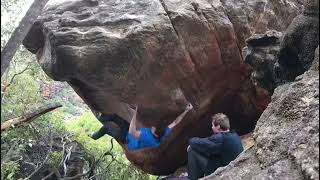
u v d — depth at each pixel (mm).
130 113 6582
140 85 5863
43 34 5742
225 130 5145
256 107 7148
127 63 5555
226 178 3826
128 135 6414
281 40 4902
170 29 5738
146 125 6500
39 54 6051
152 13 5715
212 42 6246
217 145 4996
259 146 3850
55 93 8297
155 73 5863
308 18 4512
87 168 7242
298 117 3674
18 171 5859
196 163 5293
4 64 2939
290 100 3891
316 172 2904
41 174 6180
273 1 6867
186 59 6008
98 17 5586
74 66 5379
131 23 5586
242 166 3877
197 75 6316
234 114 7250
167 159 7125
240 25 6535
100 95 6195
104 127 6734
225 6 6508
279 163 3422
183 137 7000
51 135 6445
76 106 14445
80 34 5332
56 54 5324
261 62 5500
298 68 4828
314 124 3344
